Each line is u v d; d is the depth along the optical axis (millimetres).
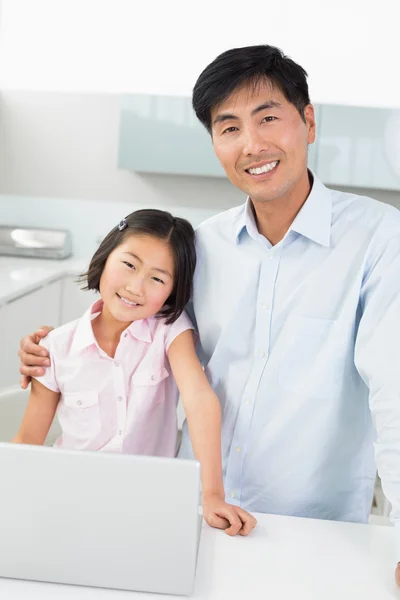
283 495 1352
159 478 907
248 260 1389
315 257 1343
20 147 4199
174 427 1486
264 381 1347
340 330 1310
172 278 1400
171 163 3844
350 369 1324
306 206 1337
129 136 3840
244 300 1387
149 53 4051
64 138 4172
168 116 3812
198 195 4164
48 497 924
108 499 916
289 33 3928
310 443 1328
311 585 947
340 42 3895
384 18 3850
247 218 1383
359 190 4027
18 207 4246
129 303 1375
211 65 1269
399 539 1021
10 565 940
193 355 1399
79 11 4051
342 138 3738
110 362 1415
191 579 909
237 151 1277
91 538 922
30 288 2998
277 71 1251
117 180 4180
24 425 1466
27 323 3051
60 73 4121
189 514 905
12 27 4086
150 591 920
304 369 1330
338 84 3930
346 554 1034
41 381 1444
